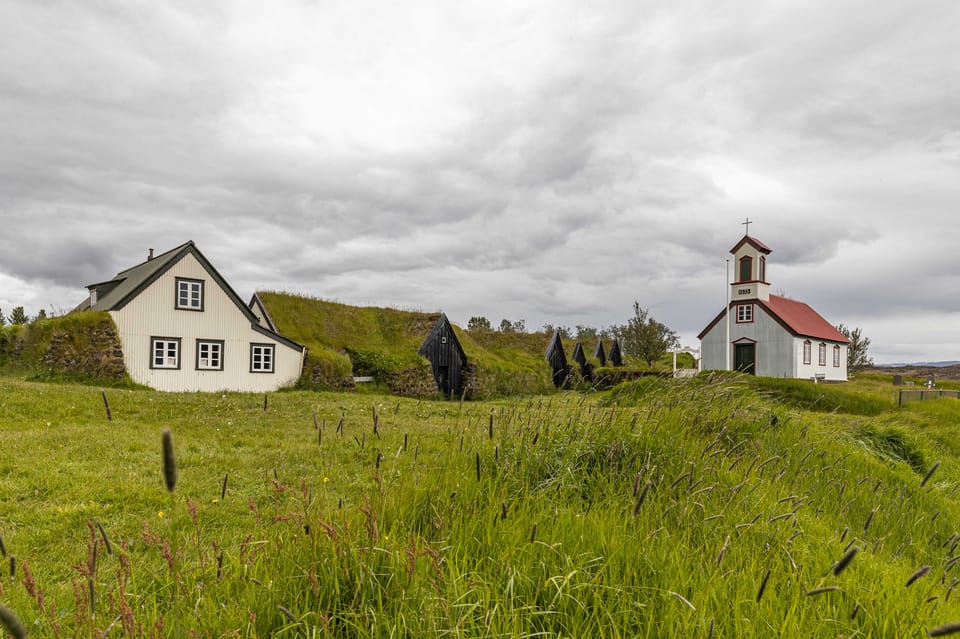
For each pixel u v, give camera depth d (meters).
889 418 16.94
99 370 24.73
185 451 10.02
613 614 3.08
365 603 3.03
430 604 2.88
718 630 2.92
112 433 11.21
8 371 23.59
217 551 3.56
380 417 15.13
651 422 6.61
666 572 3.50
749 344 47.78
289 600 3.04
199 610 3.01
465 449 5.64
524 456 5.61
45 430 11.41
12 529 5.82
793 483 6.62
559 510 4.40
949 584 3.91
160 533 5.33
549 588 3.25
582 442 5.96
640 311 53.62
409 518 4.14
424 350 36.91
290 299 36.75
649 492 4.79
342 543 3.32
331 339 35.28
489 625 2.76
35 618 3.21
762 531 4.42
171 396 19.39
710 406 8.45
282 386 30.84
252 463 9.08
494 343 49.38
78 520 6.14
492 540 3.76
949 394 26.16
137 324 26.45
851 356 62.81
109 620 2.83
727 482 5.61
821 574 3.83
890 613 3.27
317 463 8.81
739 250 48.91
